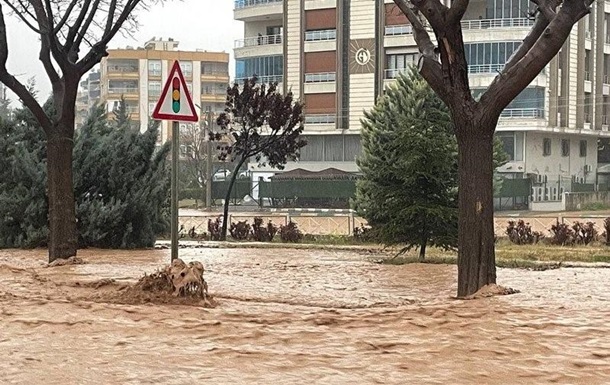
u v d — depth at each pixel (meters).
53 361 6.61
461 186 10.84
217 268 16.48
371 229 22.97
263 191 64.56
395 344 7.25
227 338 7.57
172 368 6.39
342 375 6.16
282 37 66.56
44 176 22.91
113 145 23.62
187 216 40.22
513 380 6.00
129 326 8.09
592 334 7.69
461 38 10.53
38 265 16.42
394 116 21.78
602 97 69.56
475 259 10.79
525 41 11.07
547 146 65.88
